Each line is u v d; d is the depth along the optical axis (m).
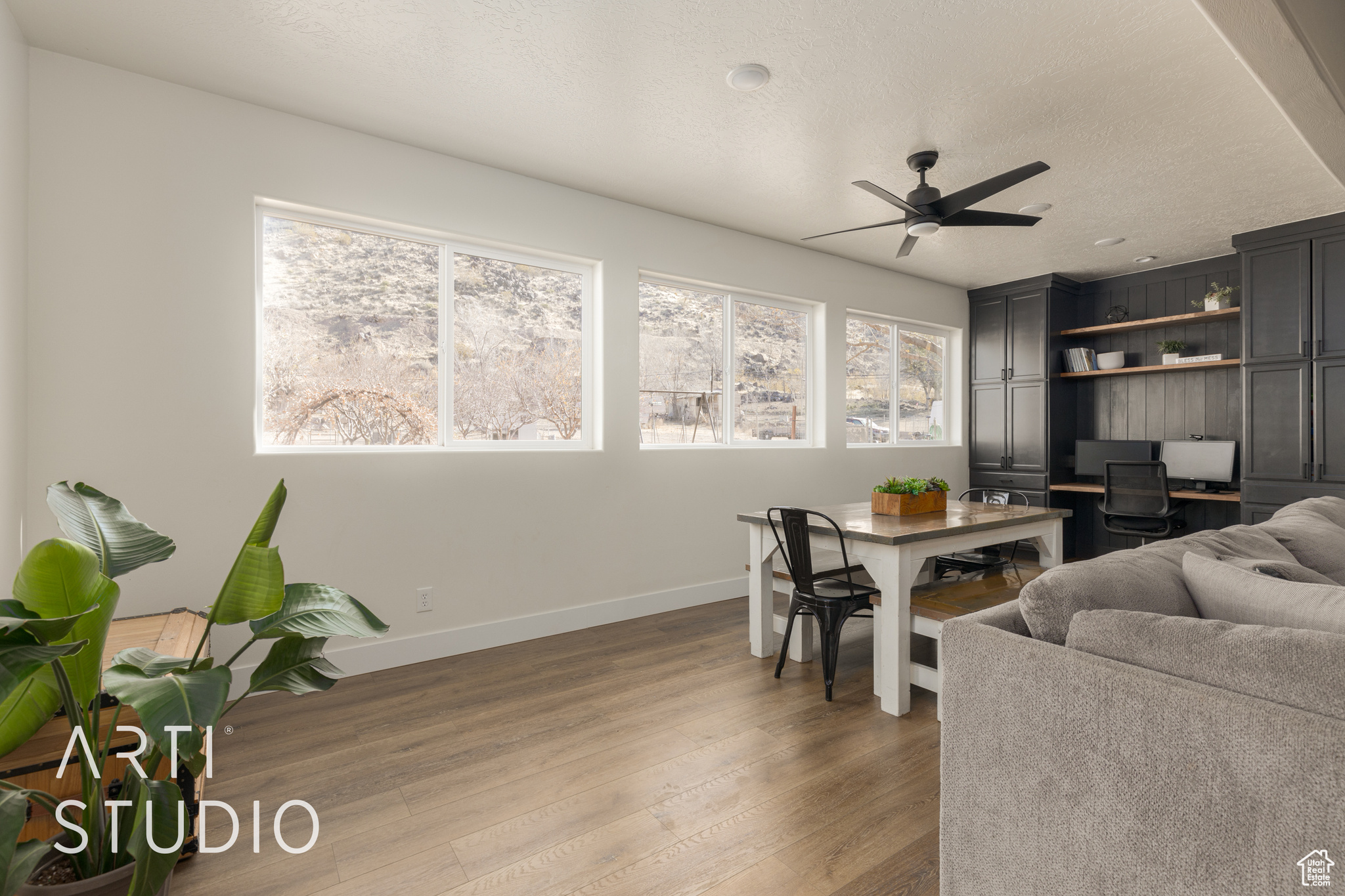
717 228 4.35
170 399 2.61
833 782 2.03
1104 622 1.12
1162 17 2.19
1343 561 2.29
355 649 2.98
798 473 4.83
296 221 2.98
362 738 2.33
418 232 3.25
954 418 6.24
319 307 3.03
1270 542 2.10
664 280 4.22
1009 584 3.06
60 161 2.41
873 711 2.57
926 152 3.16
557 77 2.57
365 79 2.59
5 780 1.31
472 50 2.40
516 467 3.49
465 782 2.03
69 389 2.43
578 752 2.23
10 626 1.01
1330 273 4.02
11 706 1.24
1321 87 2.09
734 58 2.45
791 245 4.77
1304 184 3.58
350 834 1.77
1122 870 1.01
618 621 3.85
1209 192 3.69
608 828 1.79
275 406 2.92
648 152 3.23
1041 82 2.59
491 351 3.52
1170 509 4.55
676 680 2.90
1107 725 1.03
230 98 2.73
